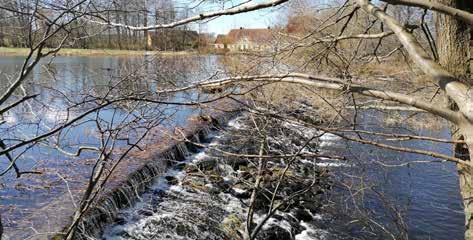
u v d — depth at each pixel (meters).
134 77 4.19
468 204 2.80
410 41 1.95
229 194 8.99
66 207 6.83
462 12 1.81
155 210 8.29
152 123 5.27
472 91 1.77
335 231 7.68
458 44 2.70
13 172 8.05
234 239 7.77
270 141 5.81
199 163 10.10
